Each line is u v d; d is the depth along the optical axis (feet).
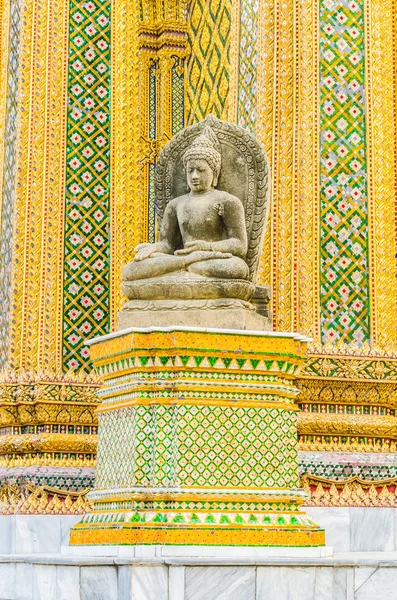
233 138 36.17
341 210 44.86
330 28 45.93
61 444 49.39
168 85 56.70
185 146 36.78
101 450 33.99
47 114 53.21
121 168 54.34
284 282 44.09
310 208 44.52
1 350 52.13
